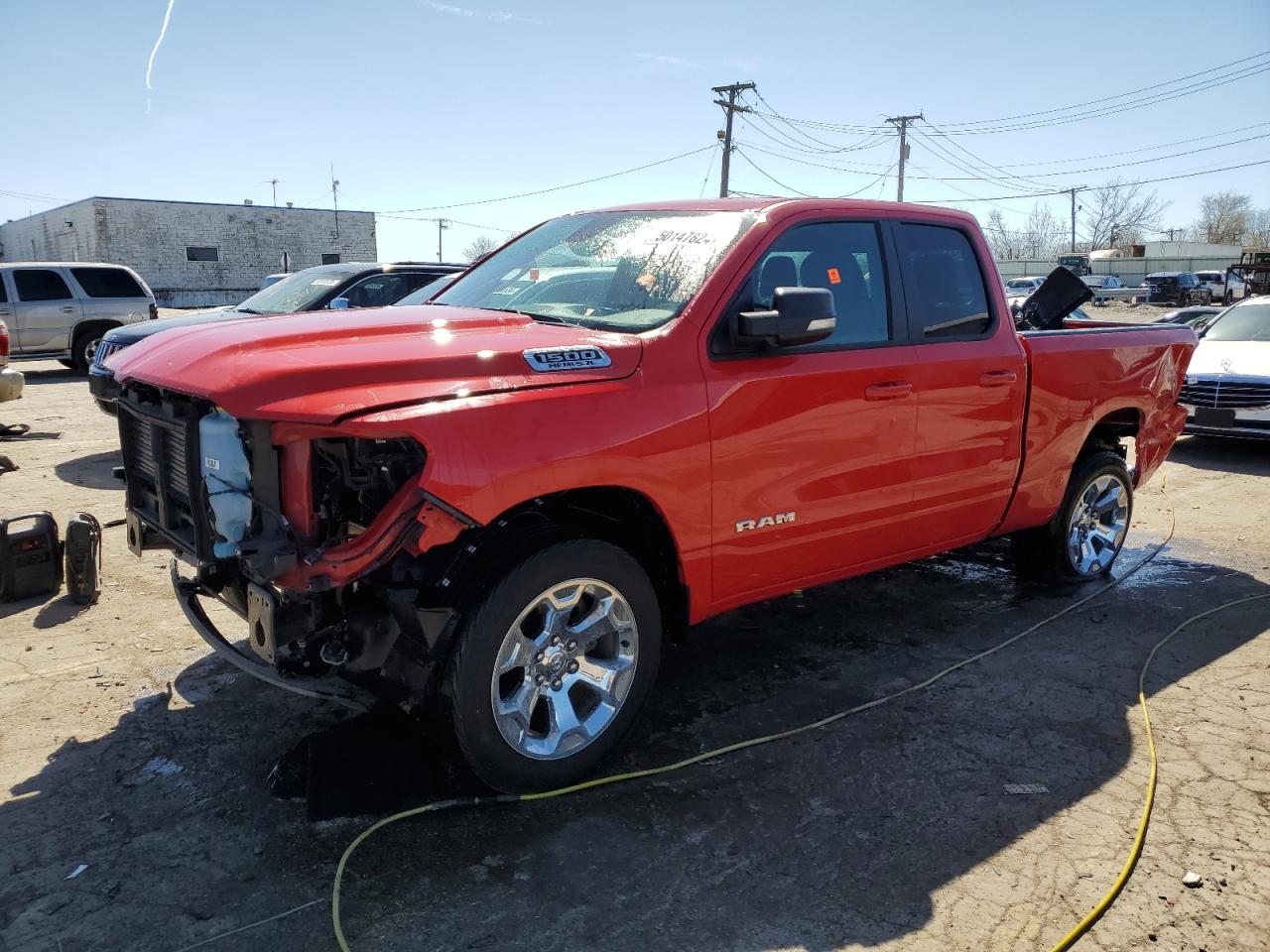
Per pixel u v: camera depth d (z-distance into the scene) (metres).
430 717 3.18
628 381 3.26
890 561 4.41
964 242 4.62
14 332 15.19
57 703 3.87
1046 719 3.92
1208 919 2.71
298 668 3.16
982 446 4.55
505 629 3.05
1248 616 5.17
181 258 46.38
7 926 2.58
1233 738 3.77
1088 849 3.02
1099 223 82.62
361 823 3.08
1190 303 43.62
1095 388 5.19
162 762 3.43
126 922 2.61
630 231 4.15
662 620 3.71
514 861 2.91
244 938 2.56
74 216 46.31
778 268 3.79
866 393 3.95
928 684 4.23
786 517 3.77
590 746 3.34
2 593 5.00
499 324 3.52
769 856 2.96
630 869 2.89
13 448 9.44
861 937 2.61
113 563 5.70
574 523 3.41
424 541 2.82
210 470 2.89
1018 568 5.71
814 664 4.45
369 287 9.10
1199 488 8.48
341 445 2.97
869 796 3.31
